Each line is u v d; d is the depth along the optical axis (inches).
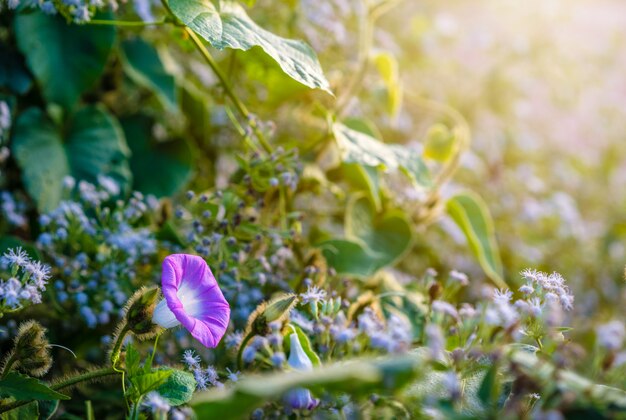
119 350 23.4
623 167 63.1
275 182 27.9
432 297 25.7
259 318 23.0
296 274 29.2
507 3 60.9
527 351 21.9
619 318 47.0
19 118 31.4
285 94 31.4
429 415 20.4
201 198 28.2
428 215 34.4
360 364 19.5
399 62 49.4
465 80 54.6
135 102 37.2
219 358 27.2
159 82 34.8
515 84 57.2
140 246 28.4
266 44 26.4
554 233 49.3
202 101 36.4
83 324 28.5
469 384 21.3
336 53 38.8
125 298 28.1
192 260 24.0
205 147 37.7
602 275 51.4
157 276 28.8
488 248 34.4
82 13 27.0
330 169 33.6
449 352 22.4
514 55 59.6
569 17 64.1
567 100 61.3
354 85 34.2
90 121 33.3
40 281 23.3
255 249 29.0
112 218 29.1
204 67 37.7
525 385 19.7
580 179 58.1
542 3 61.4
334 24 36.9
